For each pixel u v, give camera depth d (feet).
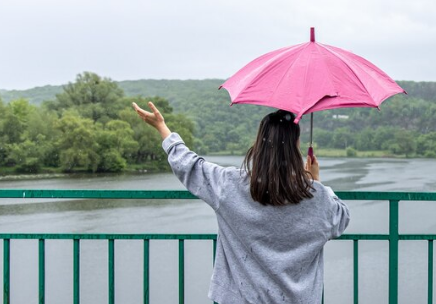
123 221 137.69
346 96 7.59
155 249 93.97
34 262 87.10
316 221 7.48
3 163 270.05
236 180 7.66
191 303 66.95
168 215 147.43
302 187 7.37
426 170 351.87
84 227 129.49
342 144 605.73
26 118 293.64
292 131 7.57
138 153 320.70
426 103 598.75
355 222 127.85
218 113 552.82
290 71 7.84
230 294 7.77
